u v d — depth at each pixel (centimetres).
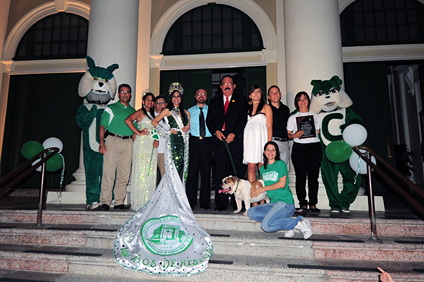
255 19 675
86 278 260
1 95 719
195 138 404
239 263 260
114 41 536
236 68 677
